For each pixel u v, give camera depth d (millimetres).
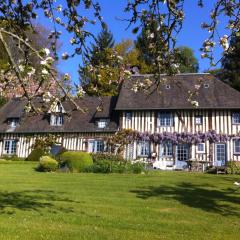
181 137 29781
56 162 21875
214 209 10727
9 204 10625
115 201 11516
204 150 29359
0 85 5676
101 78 6371
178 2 6266
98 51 6453
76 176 18578
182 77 32750
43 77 4969
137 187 14719
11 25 6246
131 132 30391
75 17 6324
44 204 10750
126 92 32312
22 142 33625
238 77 39844
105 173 20891
